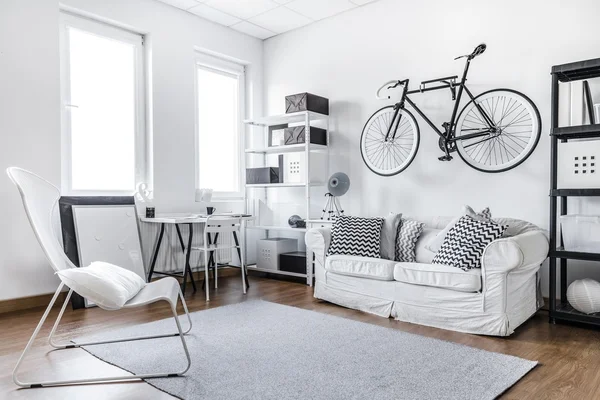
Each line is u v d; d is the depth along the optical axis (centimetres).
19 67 333
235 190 510
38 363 226
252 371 213
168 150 430
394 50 415
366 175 434
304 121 479
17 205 331
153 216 404
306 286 422
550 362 225
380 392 190
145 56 423
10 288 328
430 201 392
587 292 283
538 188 335
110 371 215
